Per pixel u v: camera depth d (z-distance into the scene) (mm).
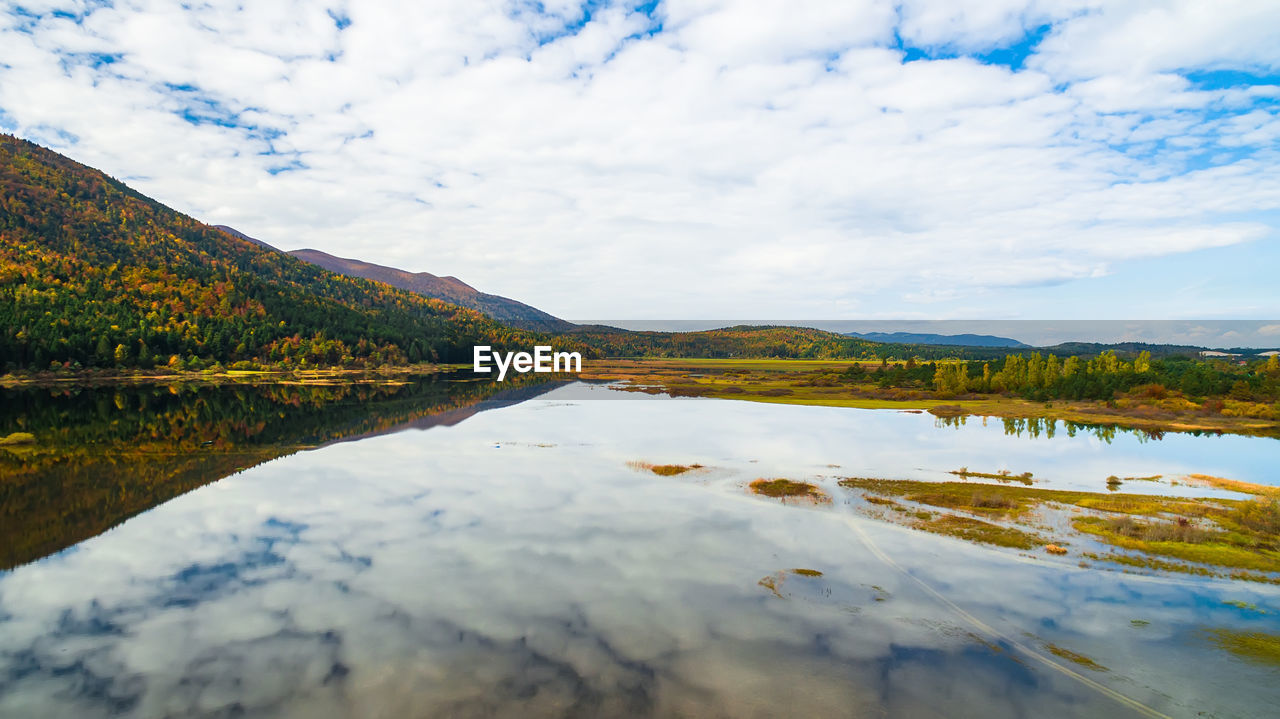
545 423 71562
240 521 31250
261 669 17453
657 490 37688
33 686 16484
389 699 16031
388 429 65438
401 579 23859
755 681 16938
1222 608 21281
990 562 25578
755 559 26016
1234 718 15273
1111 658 18125
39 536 28797
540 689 16500
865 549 27188
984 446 56219
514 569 24875
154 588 22984
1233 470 45750
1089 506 33562
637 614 20969
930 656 18266
